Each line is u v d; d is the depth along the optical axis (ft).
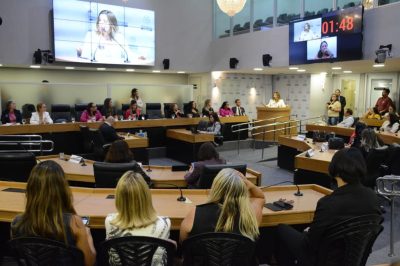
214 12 41.73
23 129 24.88
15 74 34.37
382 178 11.71
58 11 32.17
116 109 36.09
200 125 30.07
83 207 9.23
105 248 6.46
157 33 38.34
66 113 32.14
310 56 30.25
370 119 31.83
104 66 35.65
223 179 7.28
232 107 39.73
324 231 7.27
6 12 30.83
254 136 35.91
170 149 30.37
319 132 23.67
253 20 37.91
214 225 7.20
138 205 6.83
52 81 36.29
